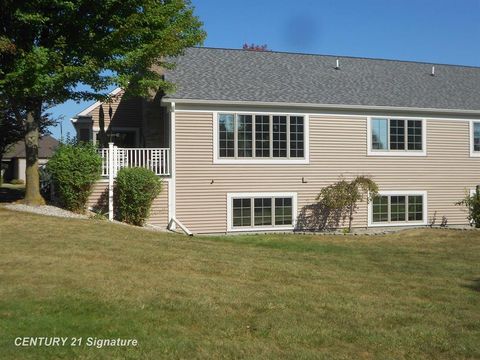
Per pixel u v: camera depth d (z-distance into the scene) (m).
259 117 17.89
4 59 13.94
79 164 15.02
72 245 10.17
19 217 12.88
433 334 6.00
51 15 13.95
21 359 4.79
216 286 7.77
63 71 13.70
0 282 7.30
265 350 5.27
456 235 15.45
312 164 18.53
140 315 6.17
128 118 23.34
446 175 20.41
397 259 11.49
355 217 19.11
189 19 15.94
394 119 19.64
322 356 5.20
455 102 20.84
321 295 7.63
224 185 17.53
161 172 17.09
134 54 14.45
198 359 4.97
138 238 11.84
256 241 14.16
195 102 17.00
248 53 21.92
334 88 19.98
